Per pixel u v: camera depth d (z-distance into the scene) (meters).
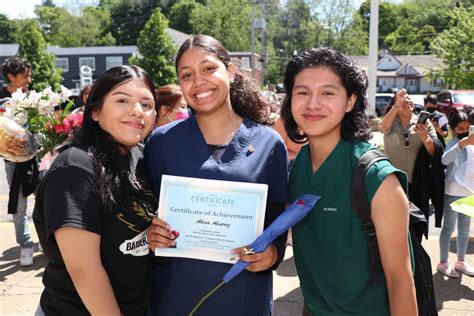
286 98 2.03
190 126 1.97
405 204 1.65
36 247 4.96
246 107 2.11
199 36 1.97
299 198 1.82
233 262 1.84
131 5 85.19
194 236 1.86
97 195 1.67
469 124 4.18
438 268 4.22
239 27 70.88
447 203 4.16
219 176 1.89
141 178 1.94
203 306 1.95
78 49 47.81
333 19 67.69
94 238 1.65
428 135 4.08
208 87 1.90
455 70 27.69
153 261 2.03
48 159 3.96
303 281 1.99
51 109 3.33
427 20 80.88
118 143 1.85
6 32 81.50
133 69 1.85
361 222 1.73
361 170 1.70
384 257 1.68
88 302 1.65
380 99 27.55
